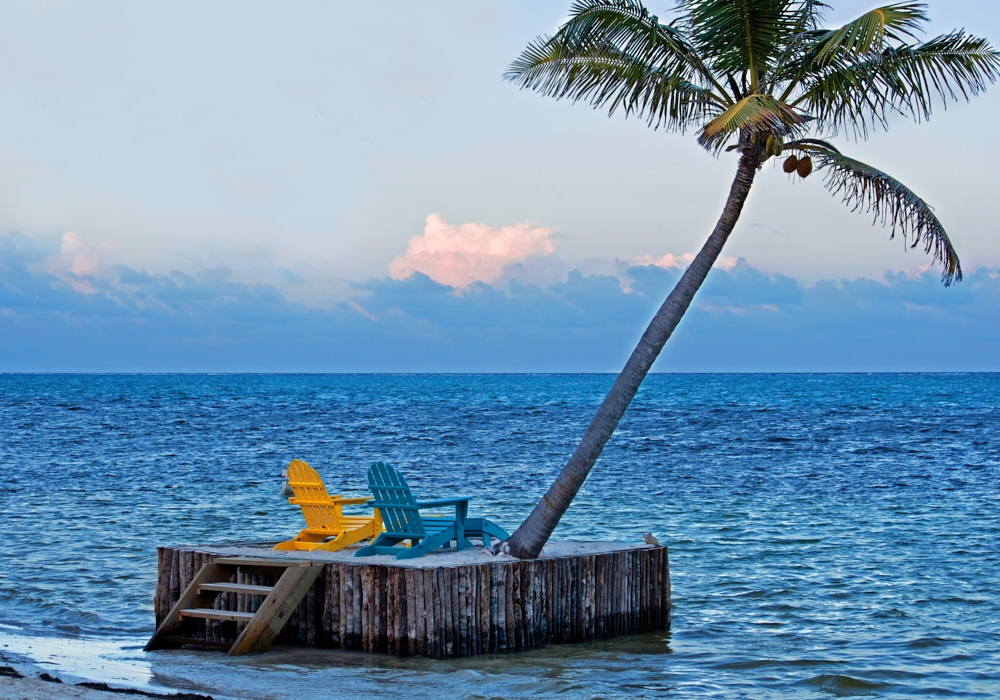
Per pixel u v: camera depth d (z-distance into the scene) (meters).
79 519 21.31
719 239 11.37
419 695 9.14
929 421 66.38
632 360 11.22
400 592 10.02
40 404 86.81
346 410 83.81
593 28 11.38
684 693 9.90
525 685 9.70
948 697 10.01
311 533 12.22
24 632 11.94
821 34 11.31
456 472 33.78
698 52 11.72
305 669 9.84
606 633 11.25
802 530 20.81
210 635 11.16
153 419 66.38
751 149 11.12
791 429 58.81
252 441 47.72
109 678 9.37
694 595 14.60
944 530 20.78
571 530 20.92
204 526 20.52
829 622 13.01
